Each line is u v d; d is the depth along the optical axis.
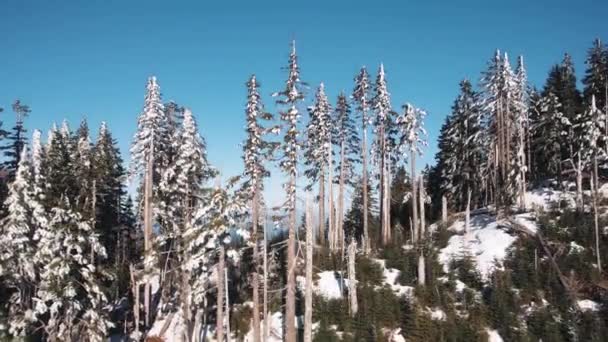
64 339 29.89
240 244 34.50
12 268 31.67
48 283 29.06
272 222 30.58
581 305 31.22
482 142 51.91
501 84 48.38
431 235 44.34
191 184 36.50
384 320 31.67
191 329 33.66
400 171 63.72
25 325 29.83
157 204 37.47
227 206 29.70
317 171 49.69
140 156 40.00
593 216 40.59
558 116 51.06
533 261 36.03
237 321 34.12
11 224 31.52
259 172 32.88
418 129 44.91
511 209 46.50
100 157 41.69
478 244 40.88
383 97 46.62
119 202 48.22
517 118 49.03
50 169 37.59
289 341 28.55
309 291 28.75
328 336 30.62
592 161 44.88
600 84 53.62
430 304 33.00
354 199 59.09
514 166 46.97
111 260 46.59
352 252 33.22
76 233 30.17
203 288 31.48
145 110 38.38
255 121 32.00
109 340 33.22
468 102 53.25
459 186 54.31
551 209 44.28
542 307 30.97
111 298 41.16
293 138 29.12
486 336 29.42
